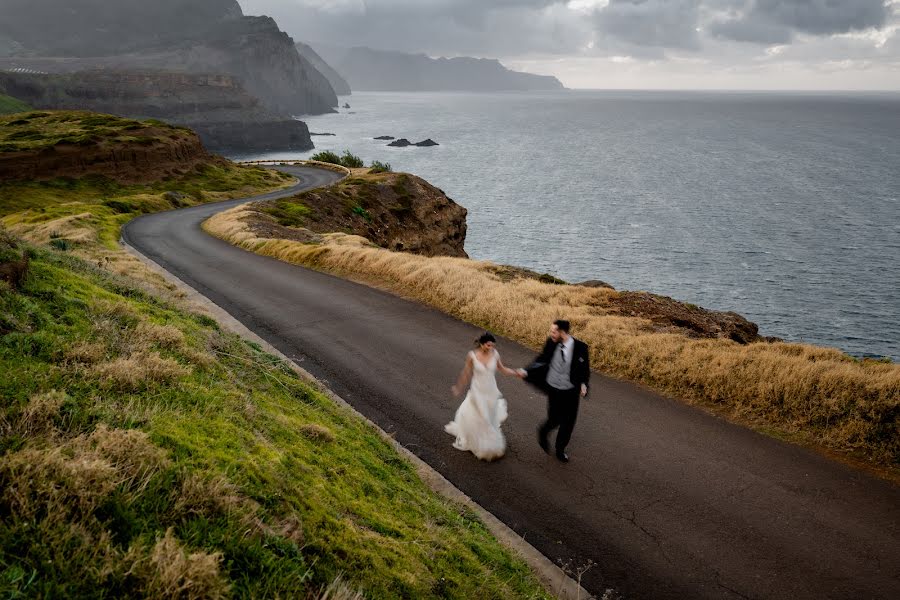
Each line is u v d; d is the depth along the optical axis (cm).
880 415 775
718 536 601
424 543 475
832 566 553
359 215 5128
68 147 6319
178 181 6850
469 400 771
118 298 819
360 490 527
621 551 584
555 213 10162
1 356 468
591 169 16375
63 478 314
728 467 731
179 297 1452
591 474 722
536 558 568
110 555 280
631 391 976
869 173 15300
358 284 1856
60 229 2597
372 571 378
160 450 375
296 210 4491
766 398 880
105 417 412
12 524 281
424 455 775
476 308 1440
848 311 5347
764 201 11294
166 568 276
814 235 8356
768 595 521
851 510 636
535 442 807
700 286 6131
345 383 1018
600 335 1172
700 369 972
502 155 19562
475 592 438
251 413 559
